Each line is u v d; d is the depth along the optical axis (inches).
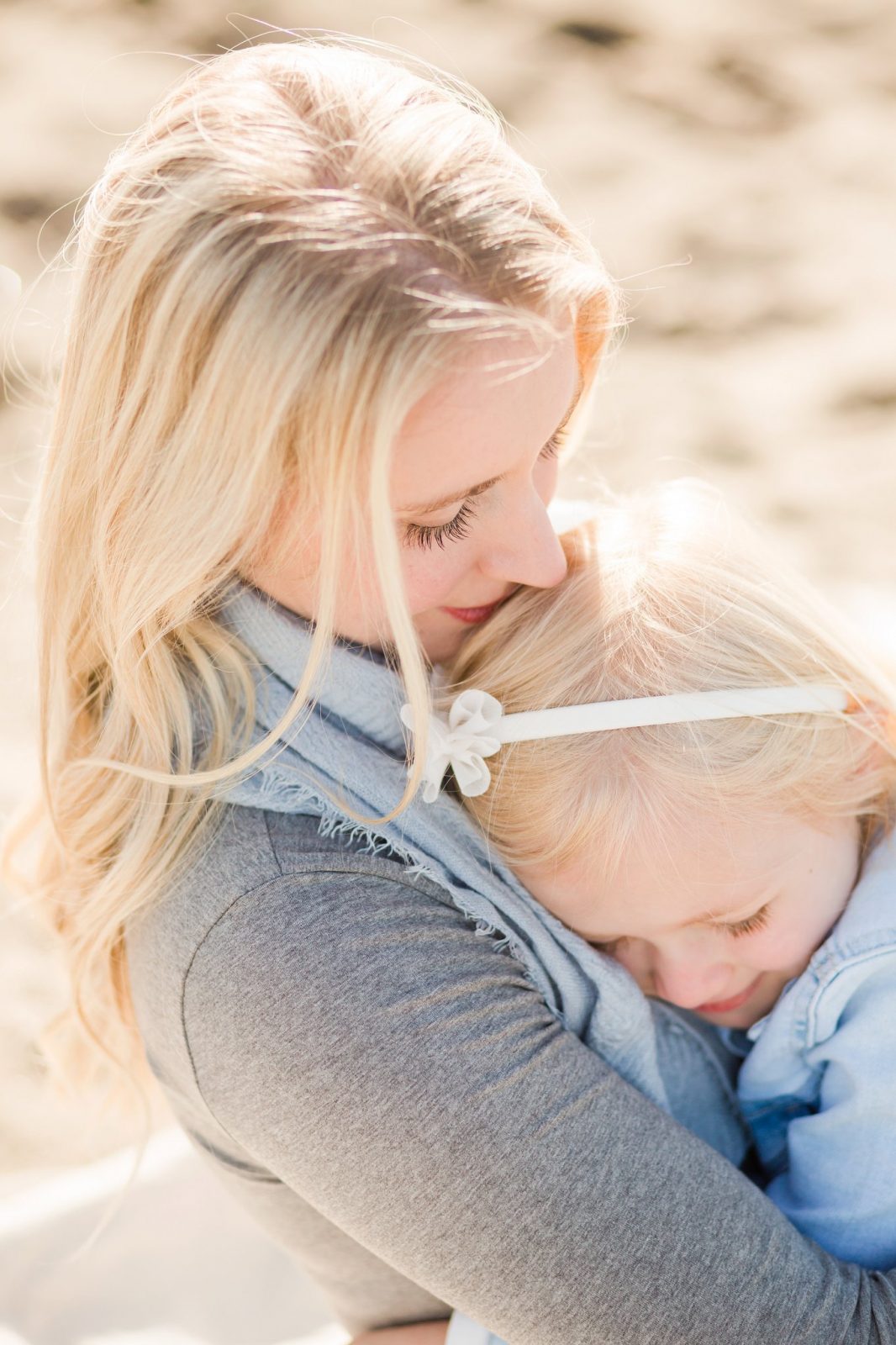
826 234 175.5
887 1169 48.9
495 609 51.8
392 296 38.9
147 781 47.7
